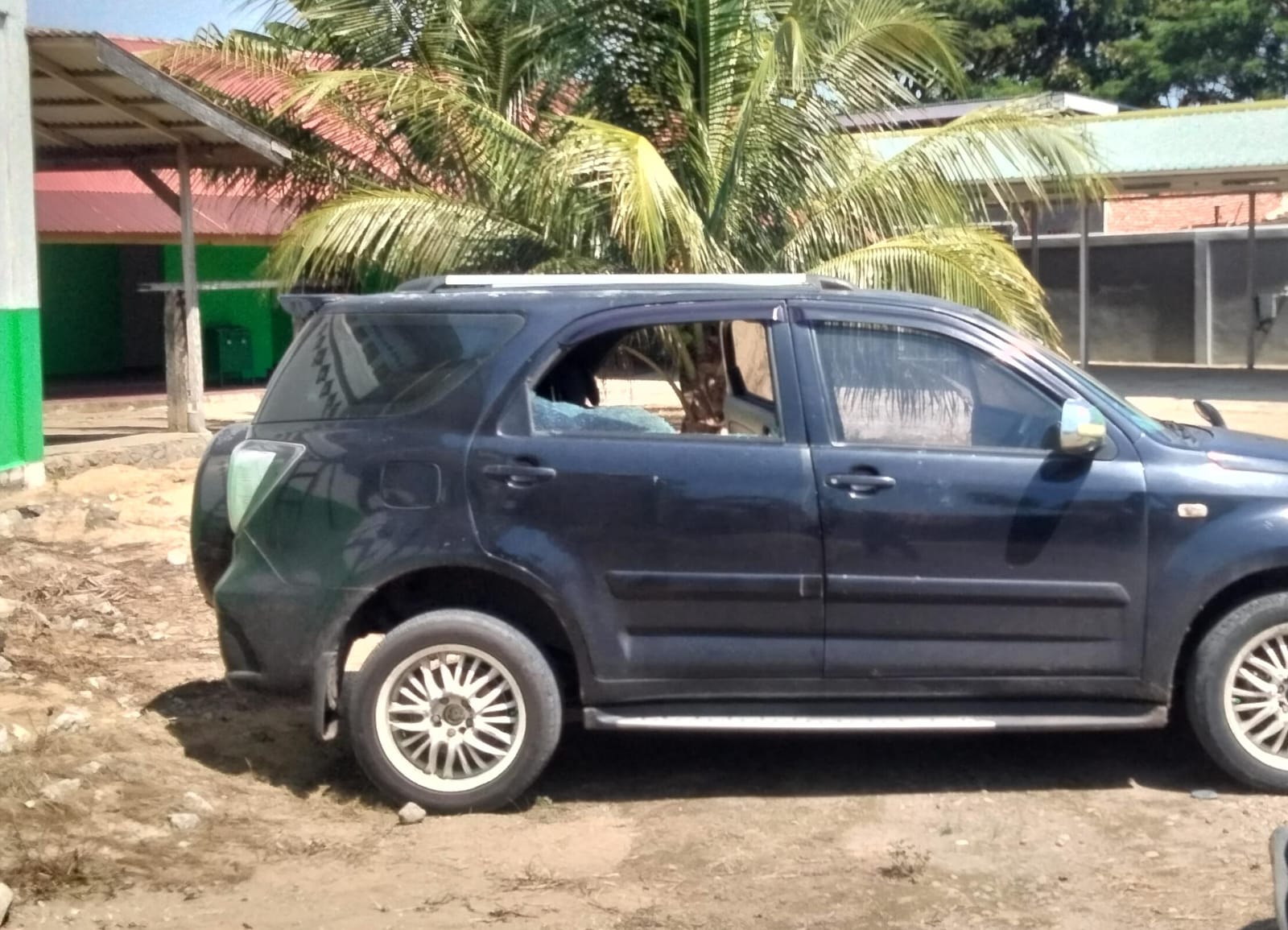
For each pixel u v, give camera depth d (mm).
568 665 6105
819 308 5906
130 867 5184
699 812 5758
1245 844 5320
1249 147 19797
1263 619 5656
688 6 12023
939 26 12719
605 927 4746
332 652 5746
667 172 11070
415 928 4754
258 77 16016
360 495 5734
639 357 9969
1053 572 5664
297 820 5691
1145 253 27812
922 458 5699
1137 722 5695
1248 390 21969
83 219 21047
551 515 5660
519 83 14242
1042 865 5188
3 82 12195
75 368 25188
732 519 5652
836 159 12641
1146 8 40000
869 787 6000
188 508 12078
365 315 6027
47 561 9953
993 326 5930
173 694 7207
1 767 5941
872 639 5684
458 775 5727
